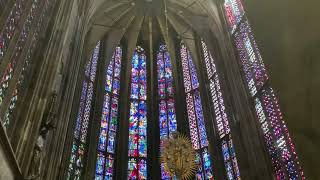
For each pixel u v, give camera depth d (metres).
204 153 19.66
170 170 14.71
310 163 3.10
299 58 3.48
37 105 9.97
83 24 18.02
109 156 20.05
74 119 17.52
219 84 19.84
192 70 23.48
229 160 17.73
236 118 17.12
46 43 11.35
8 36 8.11
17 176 8.21
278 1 4.07
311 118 3.17
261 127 14.92
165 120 22.12
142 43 25.61
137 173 19.95
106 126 21.00
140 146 21.06
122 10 23.77
